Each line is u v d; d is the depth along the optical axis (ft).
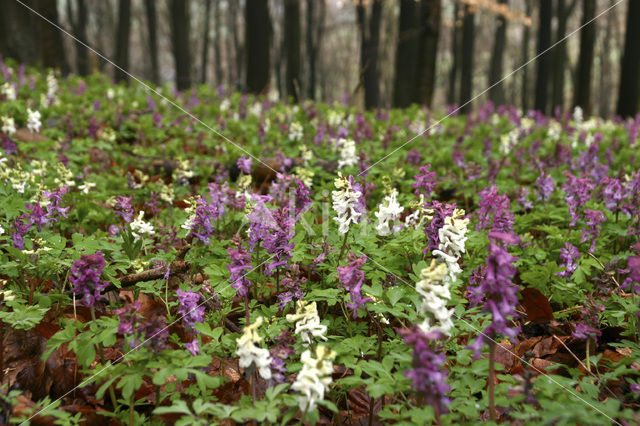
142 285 1.91
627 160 4.09
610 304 1.97
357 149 4.07
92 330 1.48
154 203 2.78
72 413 1.53
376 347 1.72
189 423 1.22
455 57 22.07
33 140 4.01
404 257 2.07
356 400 1.64
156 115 4.98
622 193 2.59
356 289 1.51
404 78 12.77
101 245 2.10
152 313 2.00
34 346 1.74
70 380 1.66
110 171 3.77
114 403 1.49
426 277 1.30
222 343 1.60
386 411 1.34
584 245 2.36
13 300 1.67
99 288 1.53
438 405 1.15
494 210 2.23
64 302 1.93
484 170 3.71
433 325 1.33
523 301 2.13
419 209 2.01
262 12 10.55
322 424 1.55
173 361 1.35
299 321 1.44
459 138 4.55
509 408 1.48
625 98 11.60
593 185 2.52
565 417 1.21
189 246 2.07
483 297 1.78
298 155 4.11
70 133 4.14
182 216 2.76
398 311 1.57
